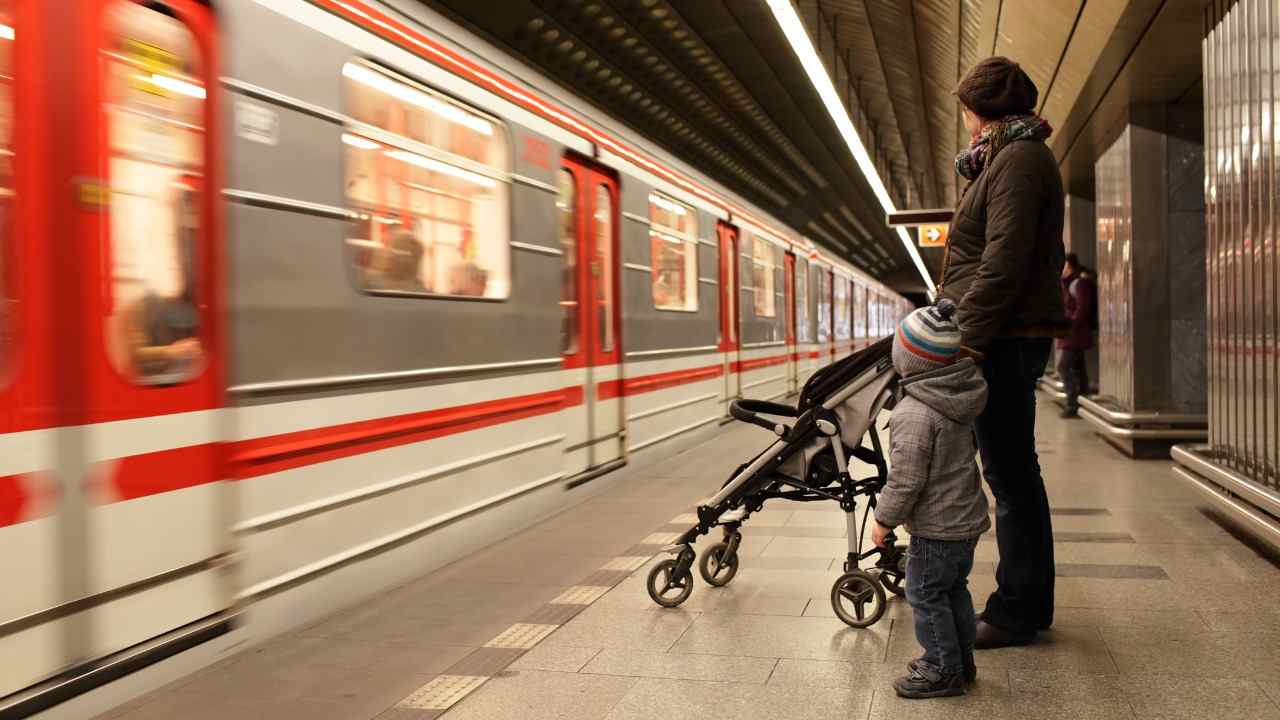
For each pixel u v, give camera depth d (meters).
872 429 4.30
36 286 2.97
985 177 3.70
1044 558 3.68
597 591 4.71
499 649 3.87
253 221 3.83
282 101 4.01
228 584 3.69
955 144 19.52
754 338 13.50
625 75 13.05
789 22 7.91
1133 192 9.03
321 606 4.24
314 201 4.19
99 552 3.14
